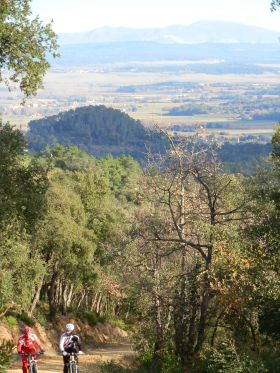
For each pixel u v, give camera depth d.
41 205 20.25
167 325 20.48
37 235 36.66
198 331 19.73
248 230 19.19
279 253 19.12
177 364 19.50
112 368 20.66
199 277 18.95
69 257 42.41
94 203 47.78
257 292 18.78
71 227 40.38
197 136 20.06
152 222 20.48
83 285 54.31
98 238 47.28
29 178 20.20
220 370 16.23
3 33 17.20
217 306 19.88
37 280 38.44
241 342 20.78
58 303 53.47
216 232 18.53
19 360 24.73
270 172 20.11
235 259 18.69
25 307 40.34
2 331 34.69
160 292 19.97
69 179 49.59
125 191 86.94
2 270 29.52
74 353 14.20
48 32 18.05
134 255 20.62
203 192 20.27
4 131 19.58
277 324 19.53
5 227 19.88
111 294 54.56
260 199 19.30
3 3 16.88
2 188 18.91
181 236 19.11
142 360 22.14
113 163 123.38
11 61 18.05
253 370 16.03
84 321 53.78
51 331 45.97
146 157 20.38
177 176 19.86
